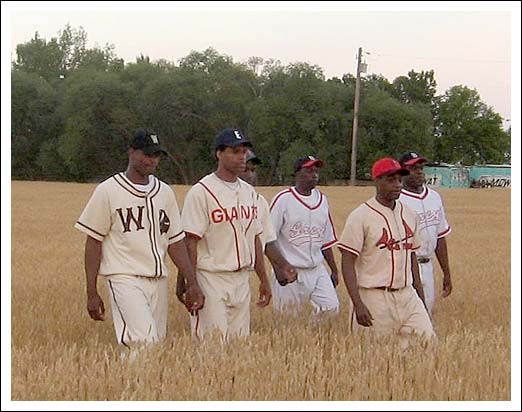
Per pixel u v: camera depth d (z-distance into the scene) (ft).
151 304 33.68
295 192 42.32
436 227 41.09
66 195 185.88
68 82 284.00
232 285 35.14
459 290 55.21
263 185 266.77
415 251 36.11
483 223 121.39
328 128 262.47
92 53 332.19
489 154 353.72
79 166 269.23
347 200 163.32
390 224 34.58
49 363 30.73
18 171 294.05
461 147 353.72
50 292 51.31
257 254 36.52
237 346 30.99
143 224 33.37
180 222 34.76
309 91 260.21
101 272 33.60
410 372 28.99
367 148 260.21
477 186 288.92
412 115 262.47
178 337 34.12
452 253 78.74
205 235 35.09
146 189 33.60
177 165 264.72
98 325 41.37
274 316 39.63
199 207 34.81
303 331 33.94
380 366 29.55
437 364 29.94
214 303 34.91
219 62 267.39
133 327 32.53
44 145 285.43
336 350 31.99
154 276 33.58
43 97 287.89
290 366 29.12
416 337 33.09
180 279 36.14
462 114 349.00
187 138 265.75
